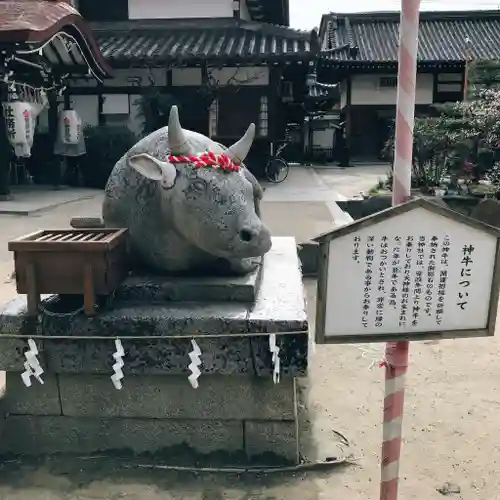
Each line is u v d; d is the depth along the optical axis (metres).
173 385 3.31
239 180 3.31
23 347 3.25
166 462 3.35
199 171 3.22
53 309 3.34
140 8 18.66
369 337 2.42
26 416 3.43
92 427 3.43
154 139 3.80
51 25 12.20
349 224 2.28
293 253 4.90
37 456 3.46
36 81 14.66
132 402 3.36
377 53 27.12
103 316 3.20
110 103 17.59
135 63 16.34
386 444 2.55
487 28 29.19
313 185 16.53
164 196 3.36
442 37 28.67
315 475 3.23
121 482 3.18
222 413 3.32
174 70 17.36
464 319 2.44
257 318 3.14
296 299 3.51
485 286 2.41
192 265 3.68
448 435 3.62
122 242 3.48
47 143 17.39
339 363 4.74
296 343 3.11
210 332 3.15
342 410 3.94
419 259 2.35
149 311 3.27
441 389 4.24
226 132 17.33
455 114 13.22
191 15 18.56
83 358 3.22
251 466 3.31
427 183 12.37
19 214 11.64
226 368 3.16
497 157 12.19
